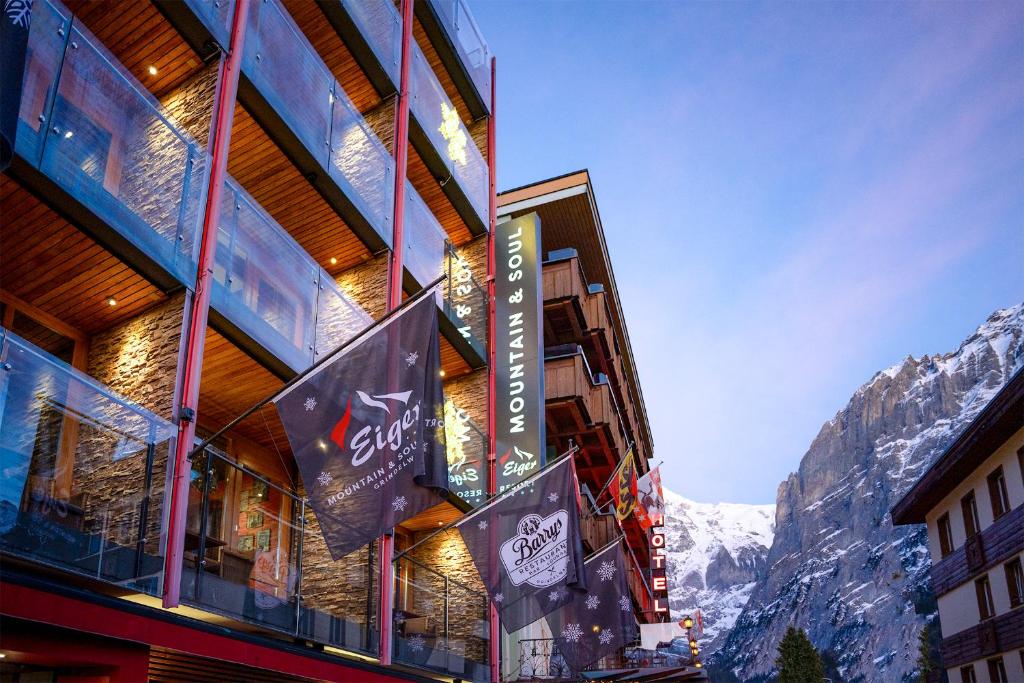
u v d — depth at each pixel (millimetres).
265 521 13320
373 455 10742
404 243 19656
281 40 15641
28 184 10164
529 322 26875
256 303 13602
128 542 9984
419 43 25328
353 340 11117
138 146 11680
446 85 26891
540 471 18125
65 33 10672
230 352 14000
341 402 10797
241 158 16188
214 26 13477
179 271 11938
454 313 22422
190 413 11320
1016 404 25500
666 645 38000
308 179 16609
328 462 10438
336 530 10133
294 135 15555
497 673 21047
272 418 16328
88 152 10859
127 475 10156
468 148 25562
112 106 11336
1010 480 27938
